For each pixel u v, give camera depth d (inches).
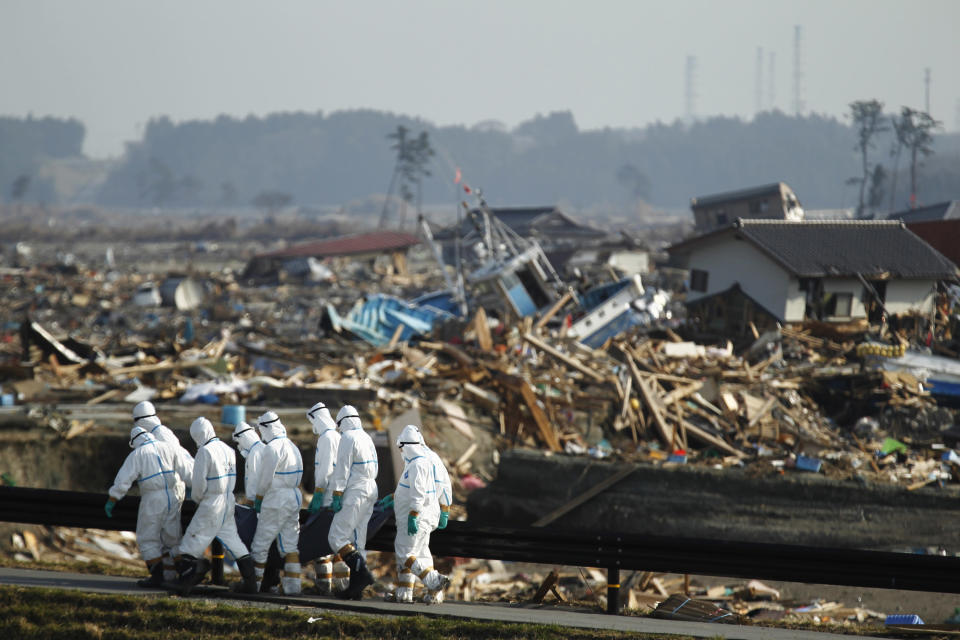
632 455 3900.1
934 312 6343.5
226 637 1551.4
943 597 2883.9
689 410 4606.3
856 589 2974.9
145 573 2185.0
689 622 1787.6
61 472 3740.2
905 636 1766.7
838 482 3540.8
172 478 1726.1
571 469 3774.6
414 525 1680.6
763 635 1648.6
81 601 1640.0
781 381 4963.1
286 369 5644.7
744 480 3597.4
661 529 3592.5
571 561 1807.3
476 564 3184.1
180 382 5009.8
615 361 5201.8
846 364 5305.1
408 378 4918.8
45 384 4837.6
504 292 6781.5
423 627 1569.9
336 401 4480.8
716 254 6796.3
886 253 6338.6
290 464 1706.4
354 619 1589.6
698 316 6865.2
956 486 3516.2
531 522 3762.3
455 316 7436.0
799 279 6195.9
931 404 4763.8
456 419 4407.0
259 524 1715.1
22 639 1546.5
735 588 2947.8
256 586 1733.5
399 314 7101.4
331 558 1795.0
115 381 5002.5
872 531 3420.3
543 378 4849.9
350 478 1712.6
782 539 3472.0
